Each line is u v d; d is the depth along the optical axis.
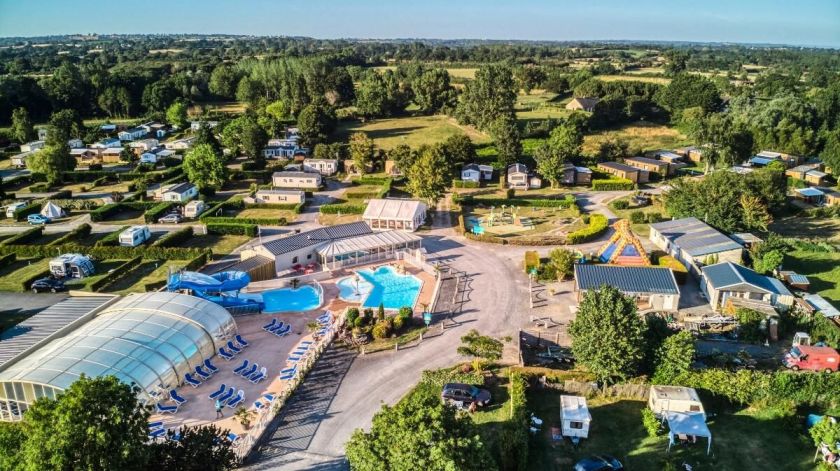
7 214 111.06
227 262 88.12
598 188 130.75
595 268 74.69
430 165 113.31
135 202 115.19
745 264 82.00
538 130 185.50
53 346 54.50
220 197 126.12
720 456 44.66
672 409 47.84
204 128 160.75
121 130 199.25
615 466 42.44
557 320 67.88
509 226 104.62
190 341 55.88
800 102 183.75
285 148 163.38
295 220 109.75
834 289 76.06
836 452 43.09
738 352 59.88
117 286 79.56
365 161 140.25
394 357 59.59
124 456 33.03
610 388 52.03
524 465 42.19
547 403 51.59
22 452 33.22
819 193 115.94
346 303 73.75
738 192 95.94
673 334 55.12
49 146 140.88
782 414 48.50
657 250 90.50
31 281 78.62
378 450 36.28
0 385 47.31
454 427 37.47
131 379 48.94
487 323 67.12
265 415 48.84
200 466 37.28
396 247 90.38
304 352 60.41
